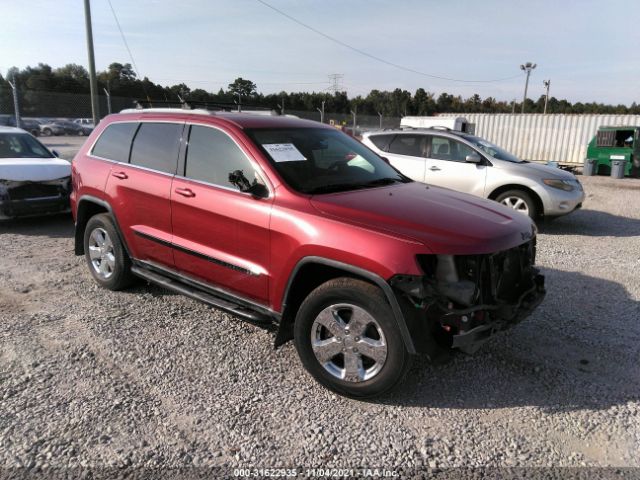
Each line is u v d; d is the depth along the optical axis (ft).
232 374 11.88
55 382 11.35
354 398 10.85
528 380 11.82
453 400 10.98
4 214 25.26
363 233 10.25
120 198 15.58
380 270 9.81
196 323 14.58
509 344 13.58
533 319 15.29
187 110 14.69
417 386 11.50
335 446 9.43
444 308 9.87
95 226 17.02
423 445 9.50
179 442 9.45
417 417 10.36
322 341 11.07
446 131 31.30
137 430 9.75
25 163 26.63
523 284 11.98
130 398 10.80
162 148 14.78
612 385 11.65
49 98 68.28
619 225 30.89
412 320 9.75
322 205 11.25
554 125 78.38
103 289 17.24
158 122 15.16
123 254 16.12
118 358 12.48
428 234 10.17
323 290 10.75
